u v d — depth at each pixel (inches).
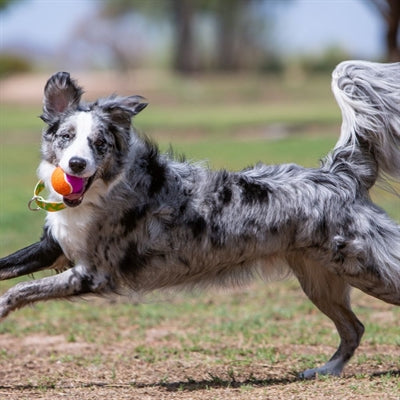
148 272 432.8
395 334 546.3
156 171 431.2
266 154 1347.2
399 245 435.2
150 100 2805.1
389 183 470.3
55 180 403.9
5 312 416.5
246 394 412.5
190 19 4146.2
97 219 419.8
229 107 2517.2
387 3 1389.0
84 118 418.3
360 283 438.3
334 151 453.1
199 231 428.8
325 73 4013.3
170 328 579.5
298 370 473.4
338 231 430.3
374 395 400.8
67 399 407.8
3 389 438.0
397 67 459.2
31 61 3973.9
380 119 452.4
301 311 614.5
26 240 796.6
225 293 665.6
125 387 439.2
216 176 436.1
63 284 422.0
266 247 433.1
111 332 569.0
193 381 451.5
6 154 1531.7
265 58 4254.4
